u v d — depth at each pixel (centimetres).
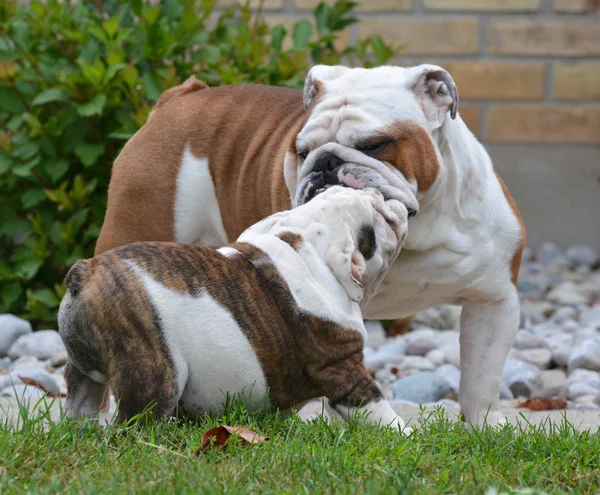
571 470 606
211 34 1392
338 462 591
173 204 930
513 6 1792
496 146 1830
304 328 705
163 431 652
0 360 1159
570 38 1802
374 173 749
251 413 699
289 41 1750
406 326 1368
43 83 1288
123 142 1297
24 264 1271
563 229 1844
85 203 1288
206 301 680
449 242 809
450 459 621
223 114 927
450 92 780
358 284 723
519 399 1055
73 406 717
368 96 764
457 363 1195
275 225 742
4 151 1286
